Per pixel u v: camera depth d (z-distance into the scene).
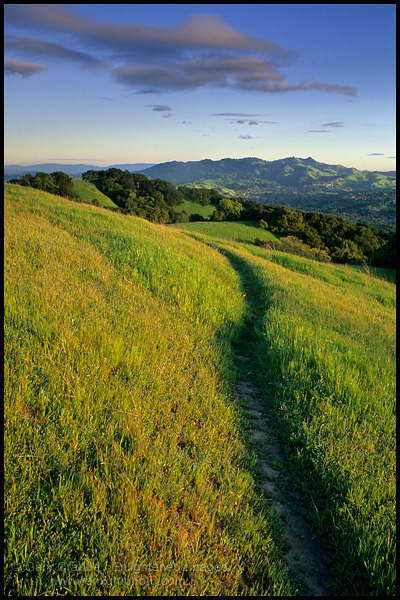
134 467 3.19
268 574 2.64
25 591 2.19
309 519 3.25
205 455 3.73
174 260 12.29
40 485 2.93
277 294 12.27
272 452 4.22
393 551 2.71
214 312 8.78
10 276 6.86
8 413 3.43
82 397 3.99
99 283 8.26
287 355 6.52
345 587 2.62
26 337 4.84
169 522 2.82
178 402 4.61
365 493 3.35
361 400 5.20
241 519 3.02
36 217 14.12
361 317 11.48
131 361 5.00
